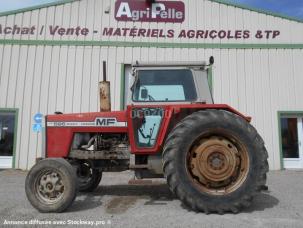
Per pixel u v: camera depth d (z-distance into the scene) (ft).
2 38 37.52
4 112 36.99
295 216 14.62
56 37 37.93
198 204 14.51
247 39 38.58
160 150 15.90
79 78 37.52
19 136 36.47
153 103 16.75
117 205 16.71
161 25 38.42
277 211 15.49
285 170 36.50
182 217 14.33
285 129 38.09
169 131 16.12
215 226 13.07
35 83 37.19
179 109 15.83
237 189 14.62
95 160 17.76
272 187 23.18
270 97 38.01
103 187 22.52
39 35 37.83
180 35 38.37
